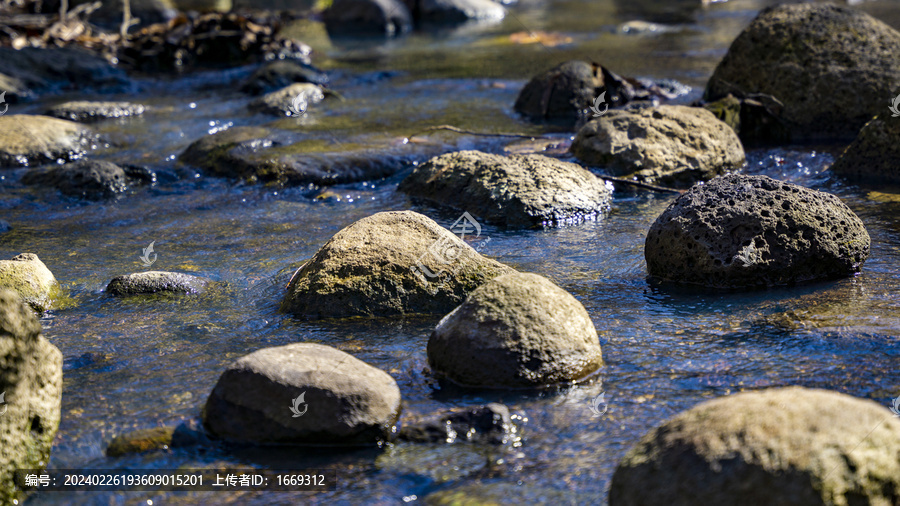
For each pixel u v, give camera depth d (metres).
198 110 10.28
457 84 11.53
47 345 3.24
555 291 3.71
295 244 5.66
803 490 2.19
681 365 3.64
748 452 2.27
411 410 3.34
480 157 6.65
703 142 7.21
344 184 7.28
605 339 3.97
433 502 2.73
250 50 13.76
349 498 2.78
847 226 4.68
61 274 5.17
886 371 3.46
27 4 14.79
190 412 3.36
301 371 3.19
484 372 3.50
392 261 4.42
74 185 7.11
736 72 8.92
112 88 11.63
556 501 2.69
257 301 4.61
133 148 8.56
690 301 4.42
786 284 4.60
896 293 4.34
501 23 18.52
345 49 15.18
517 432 3.15
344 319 4.29
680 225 4.71
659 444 2.45
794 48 8.52
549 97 9.53
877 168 6.84
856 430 2.30
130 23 14.28
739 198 4.72
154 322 4.34
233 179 7.43
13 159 8.00
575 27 17.16
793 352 3.70
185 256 5.48
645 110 7.51
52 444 3.13
